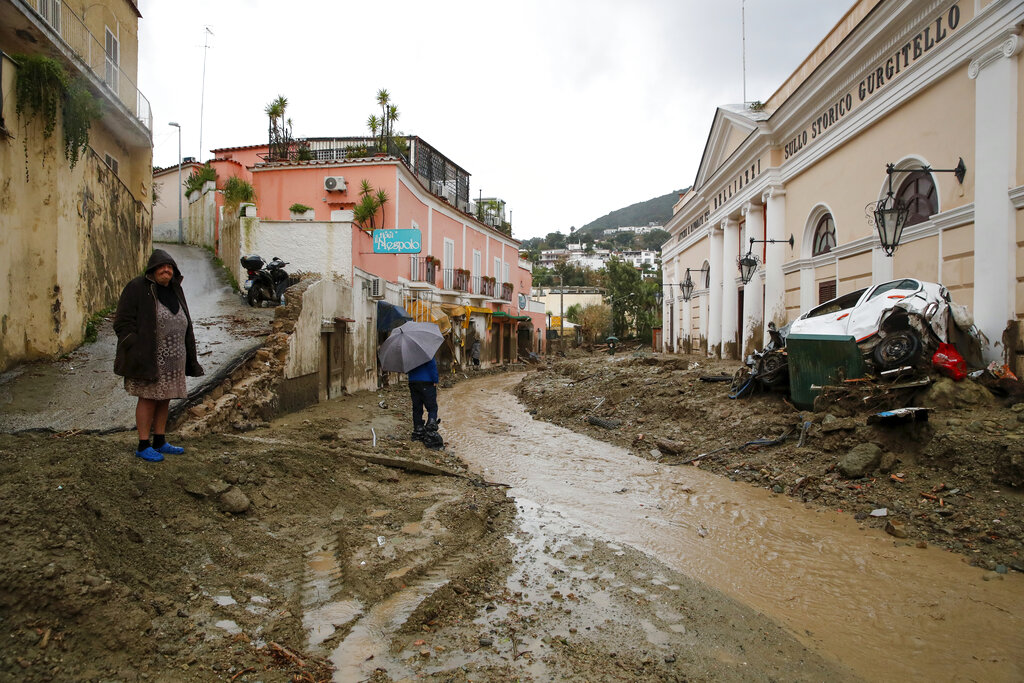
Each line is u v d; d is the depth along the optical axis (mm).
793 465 8164
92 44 14180
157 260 5434
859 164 14023
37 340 8914
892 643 4094
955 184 10586
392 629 4043
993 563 5270
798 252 17406
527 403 17609
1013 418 6949
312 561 4934
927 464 6965
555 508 6961
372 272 20281
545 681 3553
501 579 4973
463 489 7152
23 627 3275
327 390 13680
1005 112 9312
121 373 5312
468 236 34094
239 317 13039
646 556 5527
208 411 7617
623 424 12297
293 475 6293
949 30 10727
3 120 8156
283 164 24469
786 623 4359
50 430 6094
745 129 20984
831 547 5797
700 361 23000
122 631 3496
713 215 25672
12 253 8398
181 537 4656
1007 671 3766
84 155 10727
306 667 3531
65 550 3760
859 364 8836
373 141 27172
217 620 3891
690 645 4023
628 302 58281
